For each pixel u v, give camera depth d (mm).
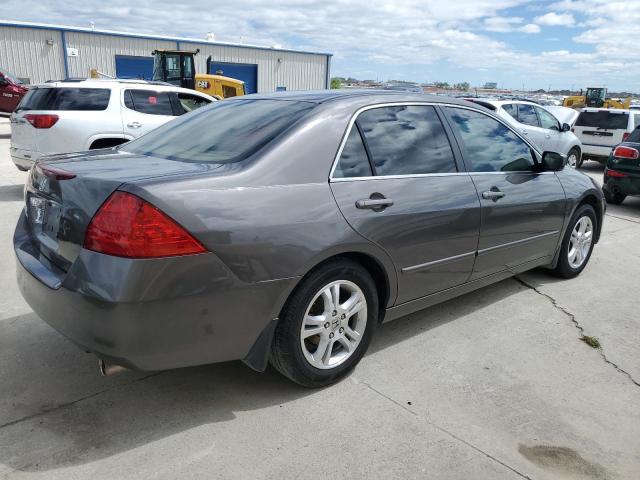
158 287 2400
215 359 2688
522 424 2881
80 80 8617
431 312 4336
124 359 2453
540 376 3393
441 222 3479
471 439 2738
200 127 3459
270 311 2734
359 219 3004
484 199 3811
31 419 2783
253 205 2643
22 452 2529
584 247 5281
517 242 4246
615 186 9109
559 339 3928
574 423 2910
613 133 13711
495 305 4527
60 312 2564
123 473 2416
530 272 5445
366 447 2646
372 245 3076
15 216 6965
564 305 4578
